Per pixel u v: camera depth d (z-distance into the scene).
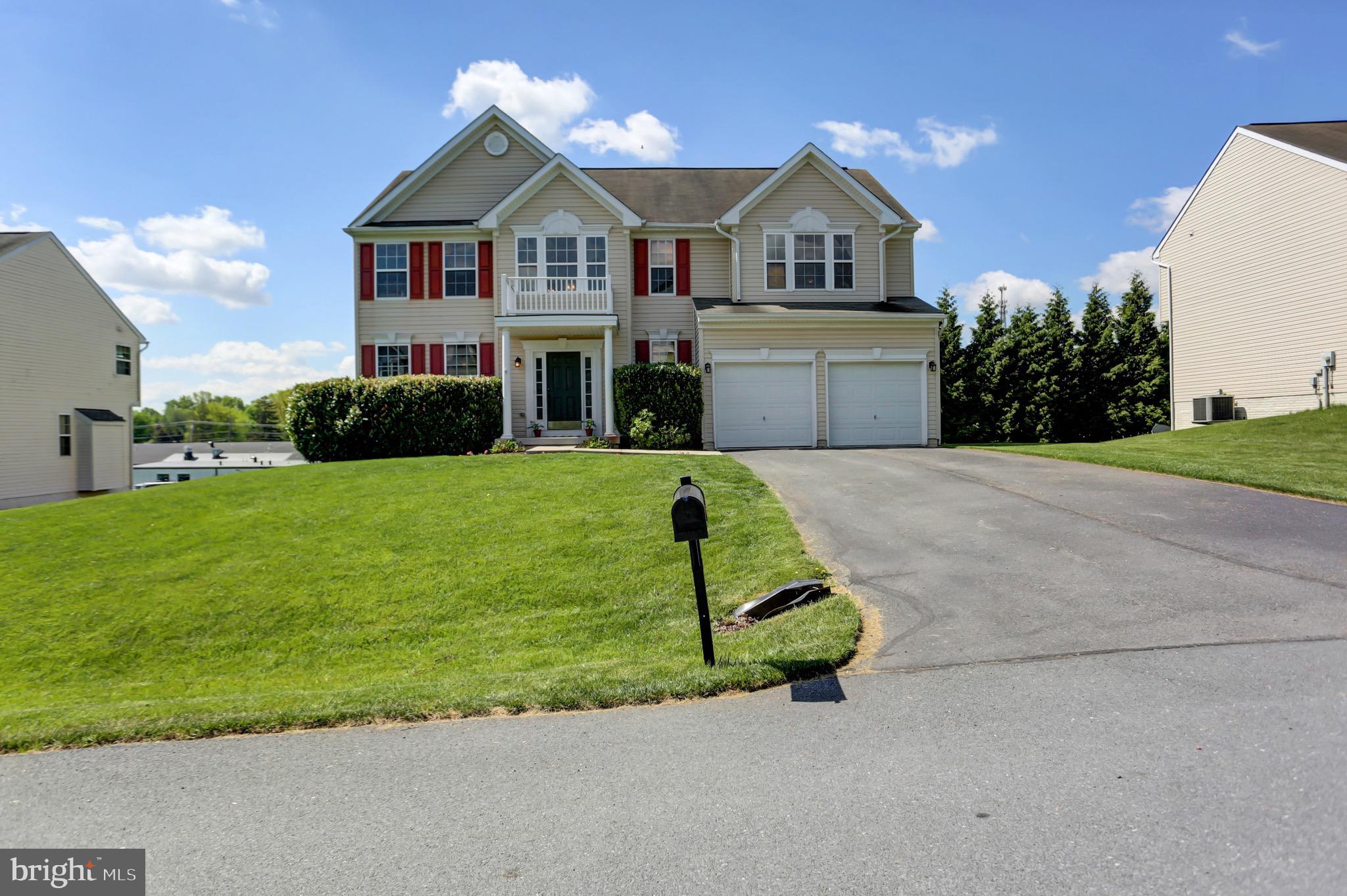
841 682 5.00
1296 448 13.78
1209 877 2.88
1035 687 4.71
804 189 21.67
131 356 28.61
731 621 6.82
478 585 8.39
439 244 22.02
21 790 3.94
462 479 13.07
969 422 32.44
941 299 32.78
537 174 20.81
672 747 4.19
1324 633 5.28
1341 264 18.55
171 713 4.93
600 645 6.79
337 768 4.10
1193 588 6.32
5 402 22.53
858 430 20.34
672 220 22.09
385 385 17.66
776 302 21.44
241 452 38.38
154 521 11.33
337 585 8.62
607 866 3.11
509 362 19.23
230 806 3.73
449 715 4.78
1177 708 4.29
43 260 24.08
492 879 3.05
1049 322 32.50
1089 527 8.38
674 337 21.95
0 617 8.09
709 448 19.91
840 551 8.27
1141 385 31.14
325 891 3.02
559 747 4.25
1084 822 3.26
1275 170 20.56
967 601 6.47
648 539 9.33
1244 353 21.83
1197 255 23.70
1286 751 3.75
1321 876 2.85
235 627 7.80
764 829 3.33
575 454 16.16
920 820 3.35
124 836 3.48
